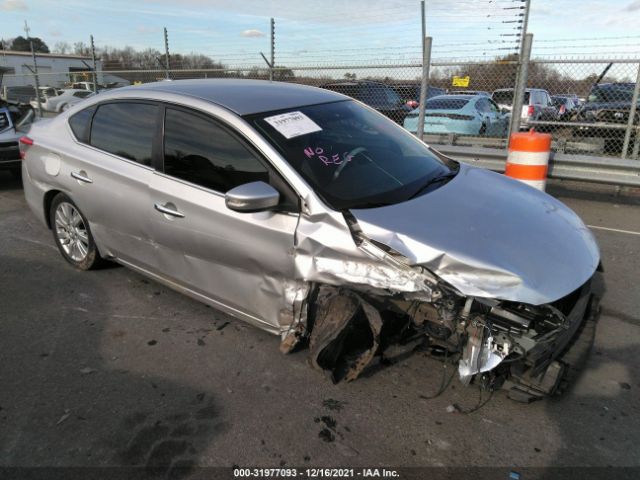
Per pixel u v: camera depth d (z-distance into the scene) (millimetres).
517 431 2625
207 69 10547
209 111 3242
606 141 8625
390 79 9766
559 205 3453
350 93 10430
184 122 3355
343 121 3531
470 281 2436
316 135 3213
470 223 2742
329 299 2760
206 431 2611
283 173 2871
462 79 8578
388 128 3883
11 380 3021
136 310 3832
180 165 3332
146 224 3531
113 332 3537
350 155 3191
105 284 4266
